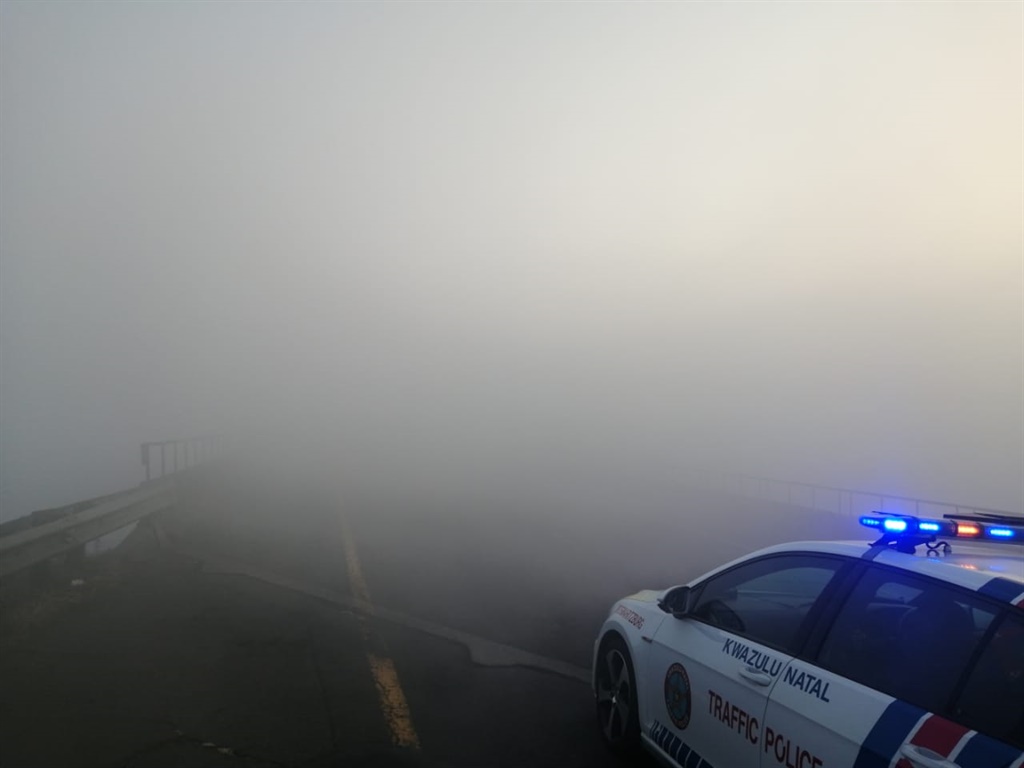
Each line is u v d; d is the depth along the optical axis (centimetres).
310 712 607
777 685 389
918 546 400
